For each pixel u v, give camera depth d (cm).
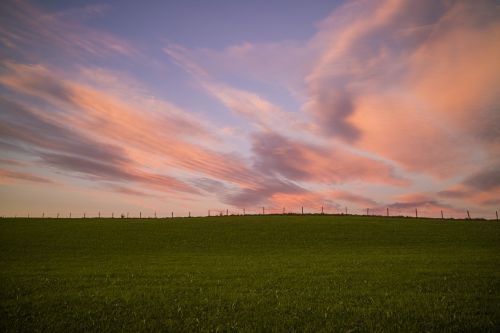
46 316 1223
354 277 2102
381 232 5209
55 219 6962
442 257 3094
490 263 2655
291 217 7156
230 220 6712
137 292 1672
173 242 4625
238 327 1091
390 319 1159
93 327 1101
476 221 6438
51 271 2497
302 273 2309
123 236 5044
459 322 1107
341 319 1171
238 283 1950
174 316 1242
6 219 6738
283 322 1148
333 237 4891
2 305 1382
